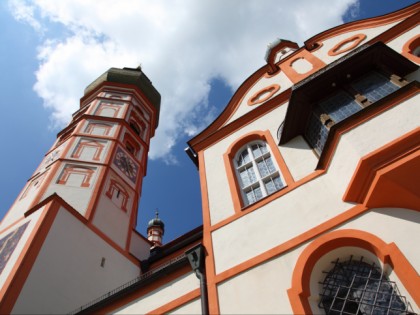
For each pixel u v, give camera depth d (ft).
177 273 29.96
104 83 92.38
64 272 41.16
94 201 54.13
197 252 29.53
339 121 29.27
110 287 45.91
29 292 36.04
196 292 27.37
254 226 29.73
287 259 25.39
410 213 23.27
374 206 24.72
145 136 84.43
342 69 33.04
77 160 62.23
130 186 65.31
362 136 26.05
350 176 25.82
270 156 37.60
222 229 31.45
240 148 41.24
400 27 43.96
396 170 23.21
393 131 24.81
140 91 94.32
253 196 34.58
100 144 67.97
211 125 47.85
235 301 24.94
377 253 22.95
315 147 33.68
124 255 52.54
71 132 73.41
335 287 23.54
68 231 45.78
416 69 32.99
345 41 50.11
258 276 25.59
